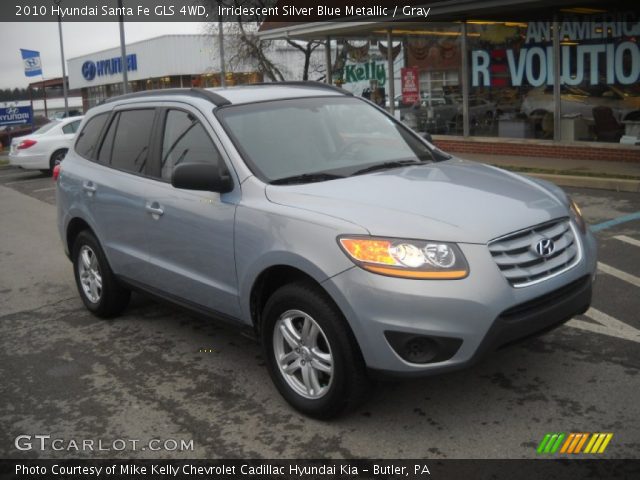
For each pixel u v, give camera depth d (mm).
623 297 5504
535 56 13836
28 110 28312
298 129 4637
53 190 15500
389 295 3320
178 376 4633
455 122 15844
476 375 4270
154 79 42062
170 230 4660
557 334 4812
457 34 15328
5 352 5316
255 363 4781
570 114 13406
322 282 3525
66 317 6113
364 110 5148
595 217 8484
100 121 5887
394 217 3535
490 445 3477
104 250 5547
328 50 18516
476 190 3928
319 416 3812
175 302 4852
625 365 4270
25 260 8656
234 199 4168
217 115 4547
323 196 3865
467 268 3348
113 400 4328
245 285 4070
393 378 3416
